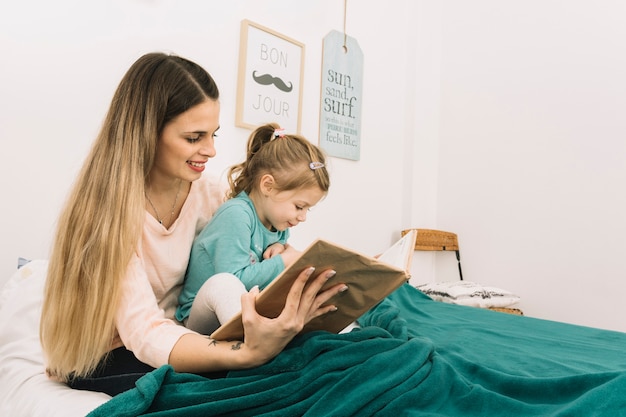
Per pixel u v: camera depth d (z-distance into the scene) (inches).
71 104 56.2
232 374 26.9
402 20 101.6
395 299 62.4
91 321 28.9
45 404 28.0
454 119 103.8
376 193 95.5
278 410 24.1
